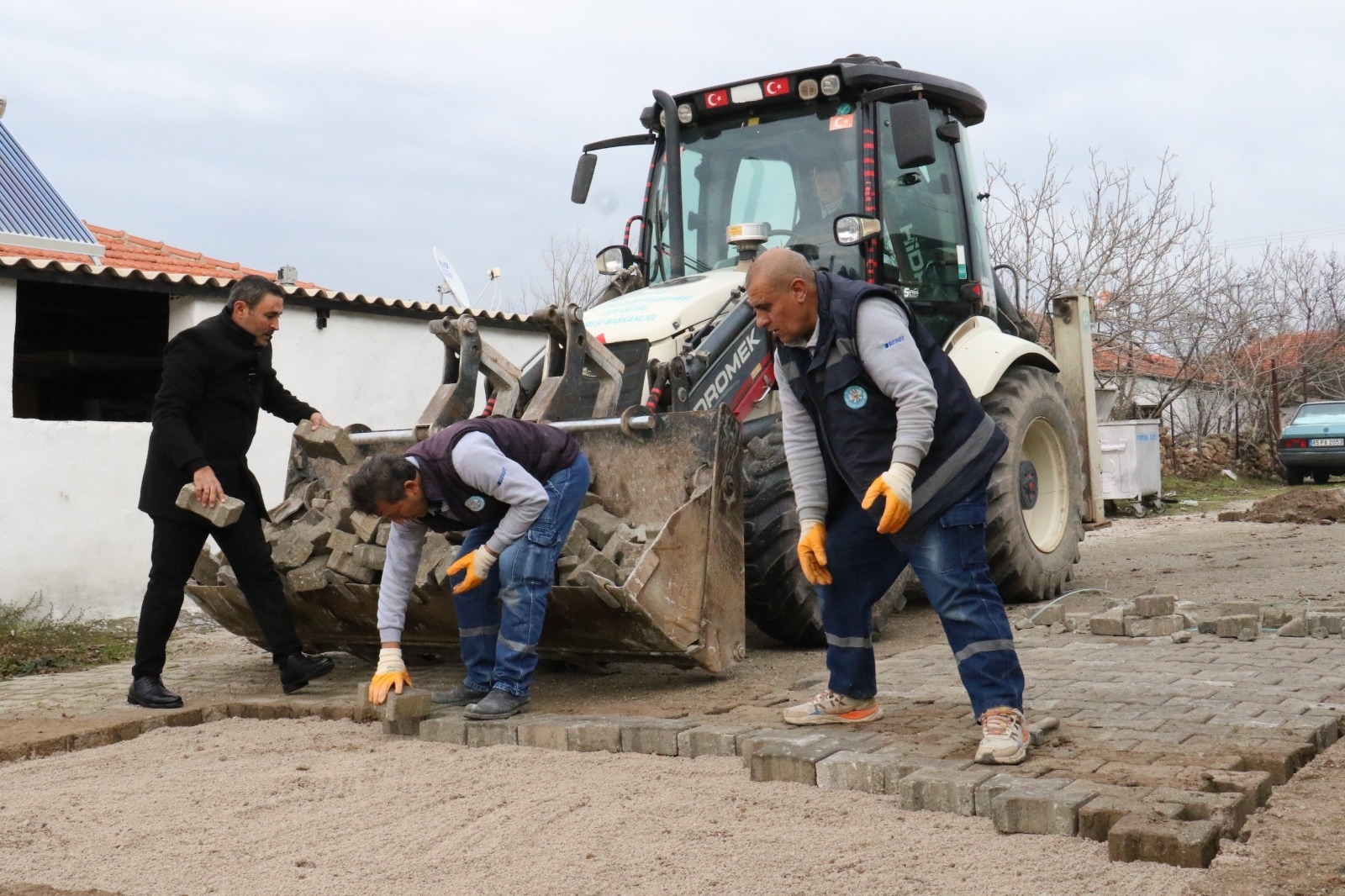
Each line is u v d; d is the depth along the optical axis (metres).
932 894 2.71
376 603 5.18
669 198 6.64
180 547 5.11
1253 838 2.95
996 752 3.44
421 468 4.09
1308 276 29.48
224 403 5.11
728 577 4.98
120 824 3.49
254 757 4.23
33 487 8.07
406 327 10.41
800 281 3.64
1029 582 7.06
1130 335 20.69
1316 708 4.06
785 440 3.93
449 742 4.34
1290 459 20.53
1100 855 2.88
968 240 7.34
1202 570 8.57
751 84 6.68
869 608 4.06
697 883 2.84
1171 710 4.08
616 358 5.47
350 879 2.98
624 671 5.48
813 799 3.42
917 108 5.86
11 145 12.98
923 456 3.53
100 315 11.05
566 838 3.20
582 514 4.98
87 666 6.62
